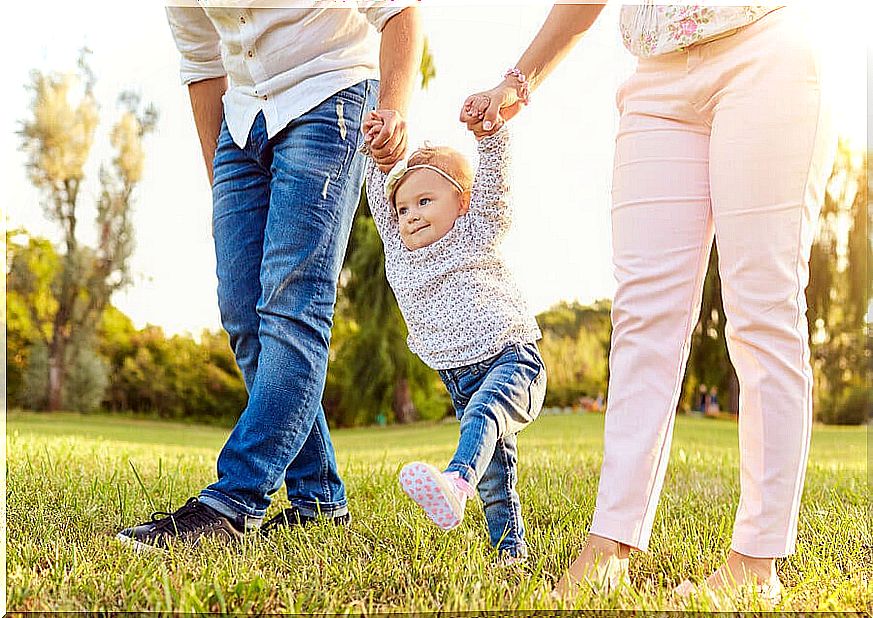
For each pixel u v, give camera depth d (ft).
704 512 7.06
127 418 29.43
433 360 5.32
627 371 4.58
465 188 5.43
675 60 4.51
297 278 5.64
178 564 4.76
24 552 4.91
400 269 5.45
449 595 4.19
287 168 5.70
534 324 5.36
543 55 5.12
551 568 4.96
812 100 4.32
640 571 5.03
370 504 7.38
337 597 4.32
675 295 4.56
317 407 5.78
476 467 4.58
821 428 26.84
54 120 30.53
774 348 4.38
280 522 6.14
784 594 4.39
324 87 5.71
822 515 6.88
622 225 4.66
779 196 4.32
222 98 6.59
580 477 9.34
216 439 22.99
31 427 23.43
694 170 4.55
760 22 4.33
